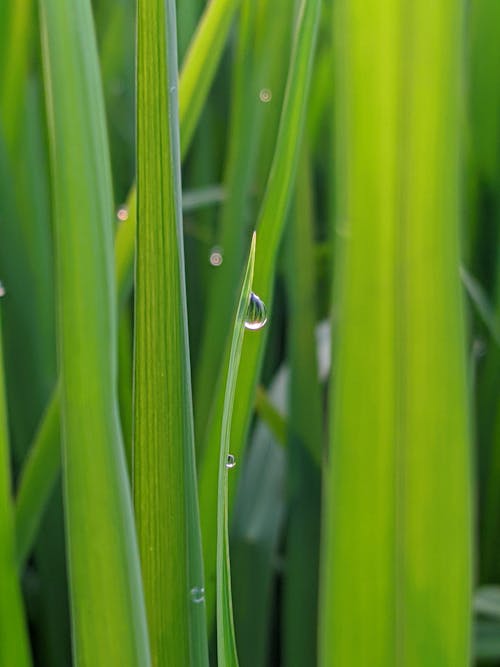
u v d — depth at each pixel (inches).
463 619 5.9
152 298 5.5
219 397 6.2
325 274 8.6
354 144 5.7
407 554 5.9
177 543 5.7
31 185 8.1
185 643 5.7
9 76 8.0
